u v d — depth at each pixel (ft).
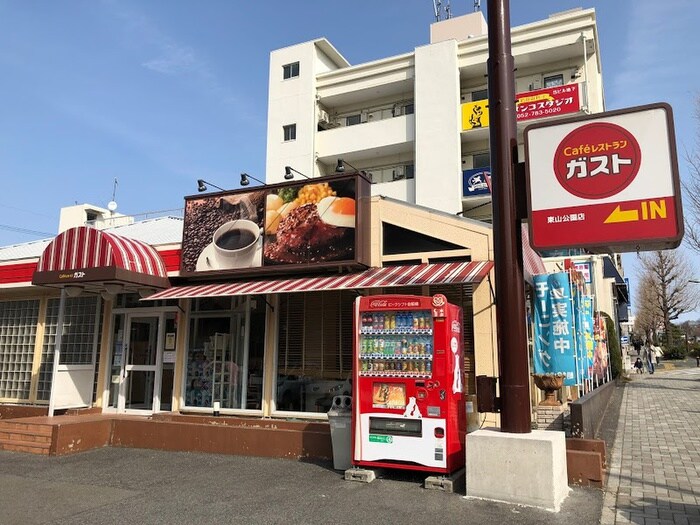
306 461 27.32
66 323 43.45
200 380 36.86
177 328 38.17
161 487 23.02
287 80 109.91
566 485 20.80
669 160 19.54
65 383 38.65
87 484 23.72
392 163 102.12
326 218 32.58
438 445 21.83
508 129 22.50
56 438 30.22
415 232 32.07
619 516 18.17
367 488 21.86
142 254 35.88
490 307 28.94
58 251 35.27
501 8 23.38
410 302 23.03
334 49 112.47
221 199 36.24
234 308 36.45
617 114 20.49
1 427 32.65
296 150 106.01
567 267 39.11
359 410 23.43
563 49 85.92
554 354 31.22
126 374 39.88
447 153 91.25
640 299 175.52
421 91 95.25
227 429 29.68
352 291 32.76
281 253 33.47
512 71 23.16
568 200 20.85
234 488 22.52
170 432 31.22
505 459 19.80
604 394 38.45
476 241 30.32
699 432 35.42
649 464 25.91
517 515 18.29
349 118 109.60
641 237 19.58
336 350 32.63
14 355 45.91
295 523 18.04
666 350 153.89
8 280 42.86
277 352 34.30
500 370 21.63
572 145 21.06
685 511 18.67
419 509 19.08
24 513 19.72
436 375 22.25
